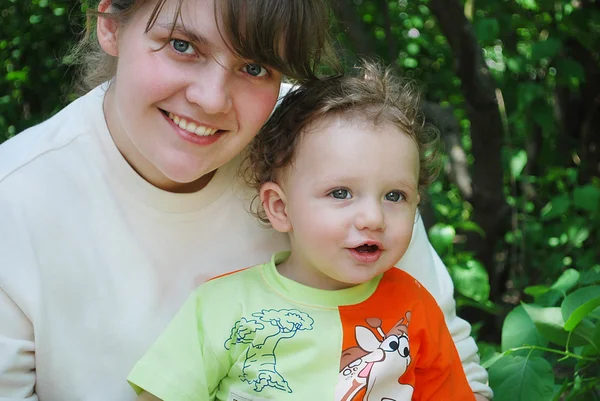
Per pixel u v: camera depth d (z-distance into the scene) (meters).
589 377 1.95
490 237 3.72
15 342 1.47
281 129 1.58
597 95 3.84
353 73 1.88
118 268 1.55
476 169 3.66
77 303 1.52
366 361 1.48
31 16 4.31
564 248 3.63
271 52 1.39
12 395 1.47
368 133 1.49
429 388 1.59
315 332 1.49
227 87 1.42
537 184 4.05
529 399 1.71
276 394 1.46
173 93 1.41
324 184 1.48
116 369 1.54
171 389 1.45
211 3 1.35
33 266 1.48
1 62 4.38
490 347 2.01
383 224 1.47
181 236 1.60
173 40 1.39
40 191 1.51
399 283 1.62
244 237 1.68
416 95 1.68
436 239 2.87
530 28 3.66
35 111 4.40
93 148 1.56
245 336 1.50
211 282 1.58
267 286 1.56
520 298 3.55
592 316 1.83
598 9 3.48
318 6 1.47
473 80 3.39
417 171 1.55
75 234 1.52
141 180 1.56
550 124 3.44
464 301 2.81
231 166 1.67
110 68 1.68
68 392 1.53
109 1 1.53
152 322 1.56
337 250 1.48
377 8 4.28
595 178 3.77
